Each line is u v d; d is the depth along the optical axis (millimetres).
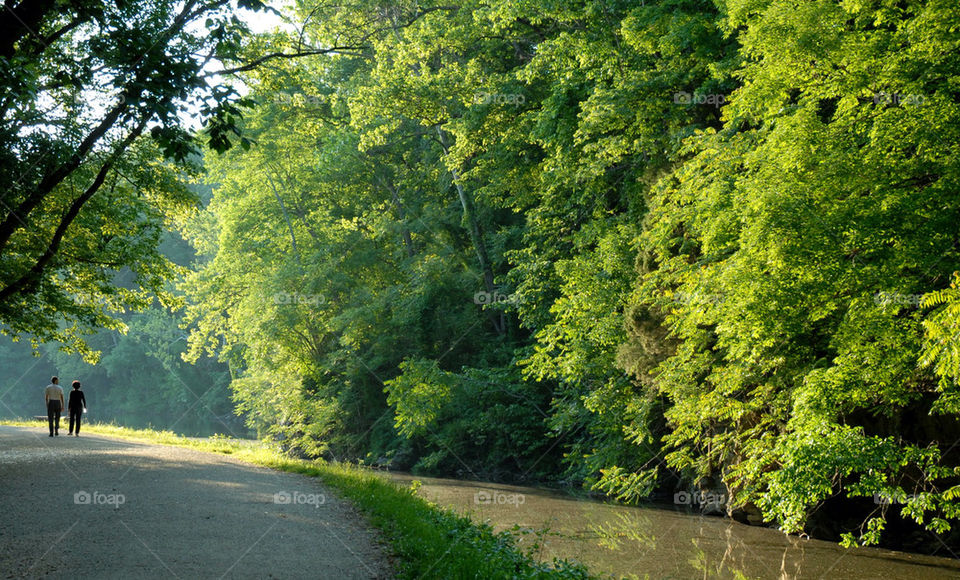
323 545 8641
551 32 25344
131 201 20375
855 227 10172
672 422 16844
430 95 27125
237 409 37938
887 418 13273
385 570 7590
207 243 53312
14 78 9055
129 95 8680
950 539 12516
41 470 14352
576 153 21938
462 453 30016
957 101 10922
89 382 80562
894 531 13320
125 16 10547
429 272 33688
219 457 20422
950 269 10141
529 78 22453
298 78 17859
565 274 21281
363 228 40312
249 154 37000
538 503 19250
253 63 14688
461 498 20094
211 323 40438
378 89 27625
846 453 10555
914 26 10273
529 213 25234
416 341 34344
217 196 41625
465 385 28875
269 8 10188
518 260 26703
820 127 10906
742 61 15523
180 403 72188
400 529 9789
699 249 16688
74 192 18094
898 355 10383
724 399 14219
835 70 11258
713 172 13641
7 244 18609
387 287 36844
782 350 13047
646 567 11188
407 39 29000
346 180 39625
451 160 27906
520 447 28594
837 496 14016
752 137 13195
